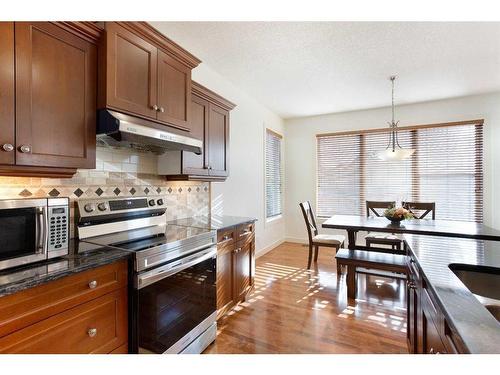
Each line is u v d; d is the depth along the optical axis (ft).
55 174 4.71
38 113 4.25
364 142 15.48
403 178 14.51
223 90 10.83
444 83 11.26
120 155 6.81
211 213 10.25
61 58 4.56
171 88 6.56
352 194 15.80
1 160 3.84
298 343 6.48
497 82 11.17
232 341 6.57
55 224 4.17
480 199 12.84
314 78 10.84
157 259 5.01
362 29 7.36
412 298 5.11
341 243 11.96
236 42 8.08
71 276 3.84
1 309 3.16
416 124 14.07
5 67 3.88
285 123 17.57
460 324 2.39
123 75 5.36
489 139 12.60
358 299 8.93
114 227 6.00
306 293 9.40
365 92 12.42
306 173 17.07
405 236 6.19
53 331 3.64
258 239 14.03
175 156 7.48
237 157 12.12
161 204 7.19
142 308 4.72
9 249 3.68
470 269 4.00
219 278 7.17
